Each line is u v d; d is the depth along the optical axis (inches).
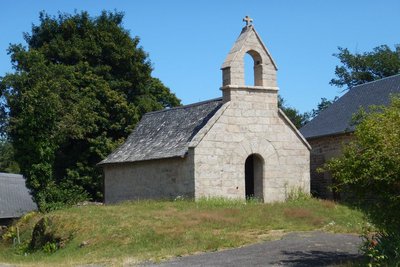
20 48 1312.7
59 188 1285.7
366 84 1263.5
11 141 1264.8
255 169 978.7
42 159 1230.3
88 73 1476.4
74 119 1309.1
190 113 1047.0
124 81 1577.3
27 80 1259.8
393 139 451.8
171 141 997.2
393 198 453.4
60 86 1310.3
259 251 583.8
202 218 766.5
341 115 1203.2
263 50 981.2
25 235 1040.2
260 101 969.5
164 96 1774.1
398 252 448.8
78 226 797.2
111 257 641.6
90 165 1457.9
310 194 1014.4
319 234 674.8
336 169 503.2
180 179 933.8
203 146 907.4
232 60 948.6
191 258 579.5
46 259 718.5
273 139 973.8
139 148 1069.1
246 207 850.1
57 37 1542.8
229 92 945.5
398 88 1133.1
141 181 1031.0
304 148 1002.1
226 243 637.3
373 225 551.5
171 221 759.7
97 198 1454.2
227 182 923.4
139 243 689.0
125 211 842.8
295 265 502.6
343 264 488.1
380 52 2005.4
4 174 1825.8
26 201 1665.8
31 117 1215.6
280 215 794.2
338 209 847.1
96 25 1595.7
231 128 936.9
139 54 1621.6
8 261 773.9
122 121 1473.9
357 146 498.6
